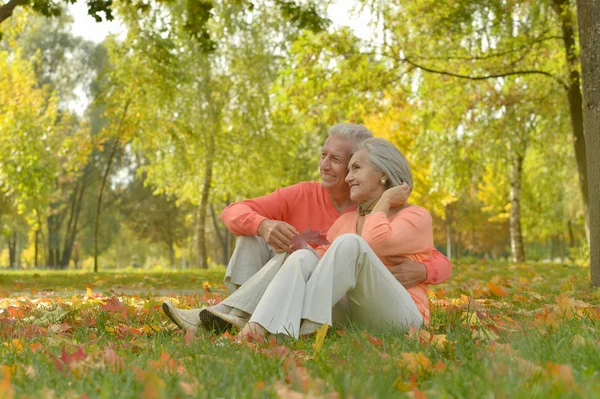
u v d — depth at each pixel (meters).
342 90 16.23
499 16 14.95
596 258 8.09
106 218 48.62
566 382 2.17
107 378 2.33
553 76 15.55
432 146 19.50
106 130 21.06
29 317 4.97
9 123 20.80
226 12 21.34
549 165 23.88
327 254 3.56
